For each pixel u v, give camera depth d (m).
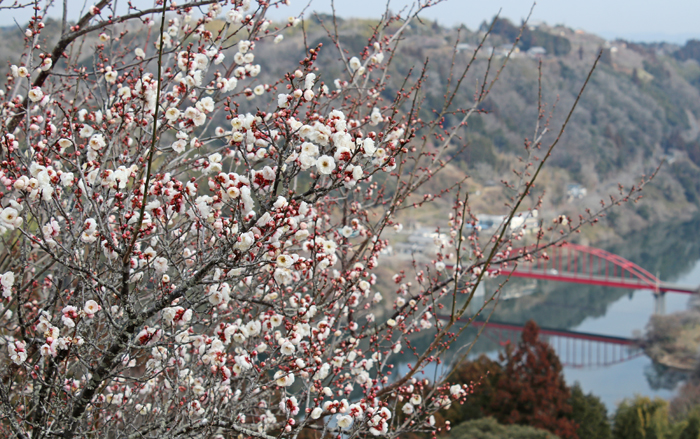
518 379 29.06
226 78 4.17
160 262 3.12
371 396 3.49
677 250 95.12
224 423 3.26
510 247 5.44
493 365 30.06
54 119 4.34
